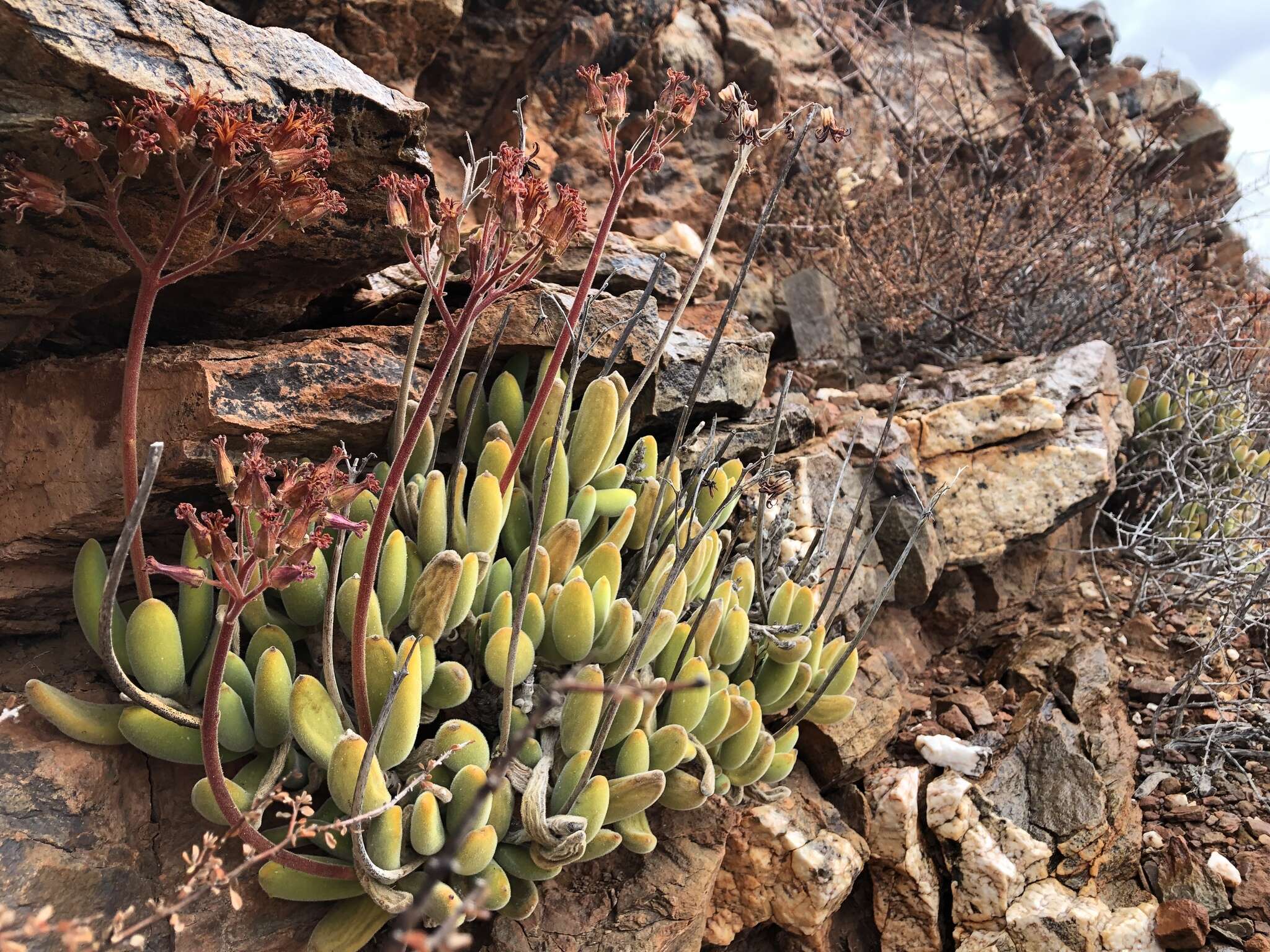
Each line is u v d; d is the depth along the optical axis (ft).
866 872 2.24
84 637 1.84
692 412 2.43
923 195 3.98
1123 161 4.35
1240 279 4.76
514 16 3.16
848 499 2.68
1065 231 3.85
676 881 1.88
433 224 1.36
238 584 1.25
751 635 2.07
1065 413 2.96
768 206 1.76
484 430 2.13
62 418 1.77
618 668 1.83
